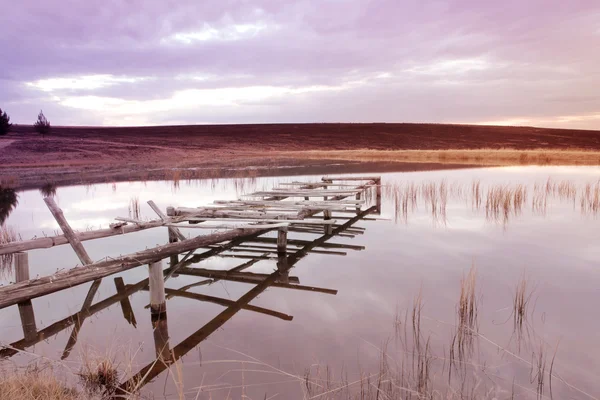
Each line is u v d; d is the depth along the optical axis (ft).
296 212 32.45
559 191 50.11
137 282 23.21
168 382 12.48
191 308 18.94
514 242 29.07
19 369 13.03
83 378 12.60
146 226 29.14
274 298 19.83
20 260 20.03
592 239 29.68
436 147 212.02
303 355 13.96
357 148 206.59
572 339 14.79
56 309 19.24
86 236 25.80
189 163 123.54
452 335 15.23
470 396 11.23
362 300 19.03
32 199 56.54
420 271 23.12
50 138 193.47
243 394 11.35
